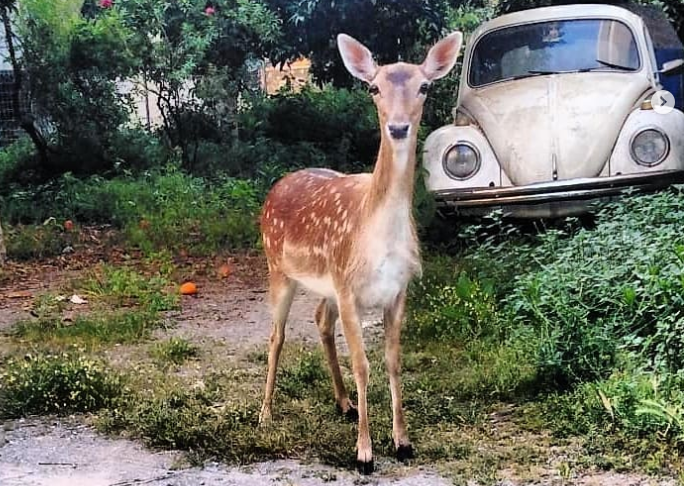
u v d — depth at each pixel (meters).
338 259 2.73
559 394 3.13
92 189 6.98
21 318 4.52
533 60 5.35
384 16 7.80
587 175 4.73
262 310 4.62
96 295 4.86
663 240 3.66
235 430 2.94
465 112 5.21
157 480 2.66
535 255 4.25
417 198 4.95
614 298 3.44
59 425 3.12
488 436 2.91
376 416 3.06
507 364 3.35
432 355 3.67
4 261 5.66
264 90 8.80
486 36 5.52
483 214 4.84
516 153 4.81
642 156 4.68
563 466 2.62
